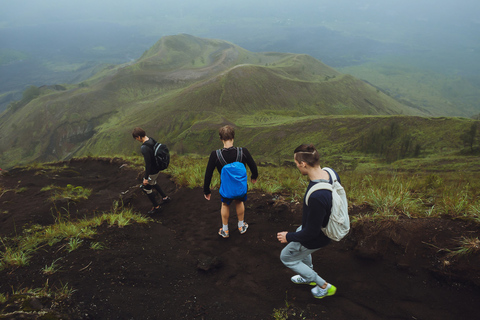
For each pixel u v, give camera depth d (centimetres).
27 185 836
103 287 268
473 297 233
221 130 344
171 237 411
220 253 362
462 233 281
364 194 450
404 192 437
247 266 329
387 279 271
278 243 363
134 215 454
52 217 537
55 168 1144
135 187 702
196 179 643
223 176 348
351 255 306
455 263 254
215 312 257
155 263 327
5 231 454
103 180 916
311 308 253
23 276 276
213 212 488
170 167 838
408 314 237
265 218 429
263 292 286
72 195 669
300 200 453
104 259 313
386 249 292
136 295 267
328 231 219
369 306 250
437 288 250
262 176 754
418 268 269
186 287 293
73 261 304
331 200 212
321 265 305
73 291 252
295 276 289
